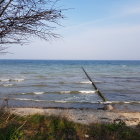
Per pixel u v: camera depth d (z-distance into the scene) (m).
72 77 45.06
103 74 53.97
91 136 6.52
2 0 3.58
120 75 51.47
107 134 6.61
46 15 3.63
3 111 7.34
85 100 20.38
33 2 3.53
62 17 3.71
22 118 7.45
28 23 3.68
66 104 18.19
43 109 14.83
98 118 12.12
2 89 27.16
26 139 5.43
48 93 24.23
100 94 23.75
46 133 6.23
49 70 66.69
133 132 7.00
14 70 64.44
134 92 25.61
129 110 15.77
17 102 18.47
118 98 21.52
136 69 78.12
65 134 6.46
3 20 3.72
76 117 12.25
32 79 39.97
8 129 5.32
